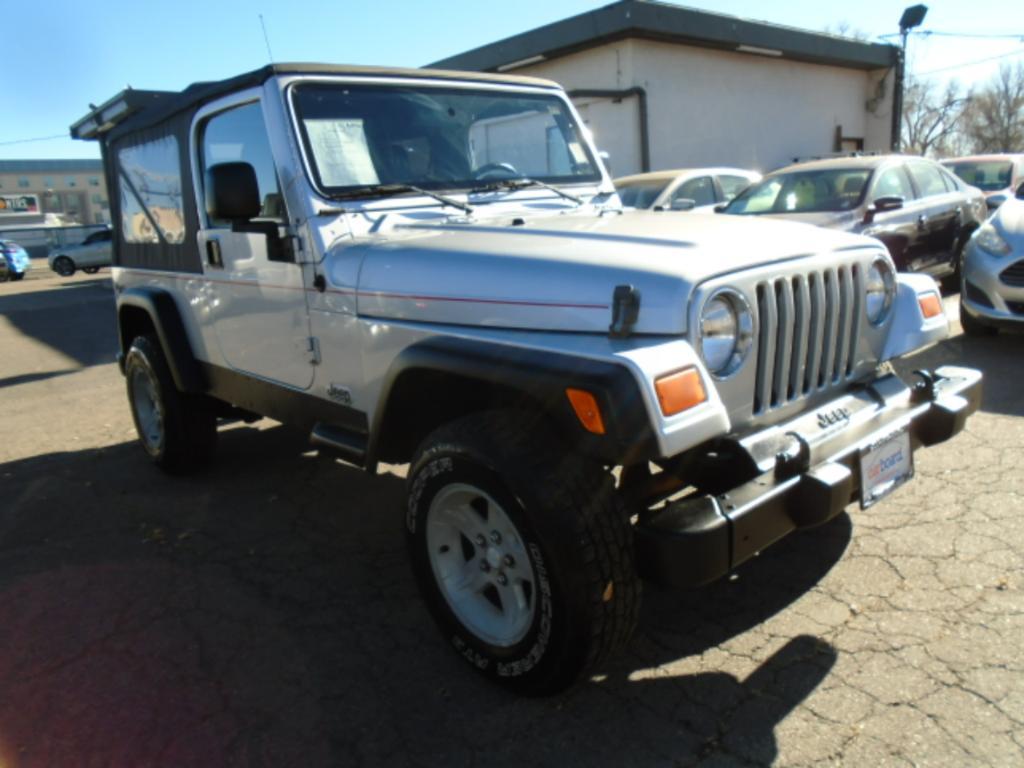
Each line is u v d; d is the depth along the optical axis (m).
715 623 2.80
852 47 18.56
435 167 3.38
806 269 2.46
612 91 14.66
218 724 2.43
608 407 1.97
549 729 2.32
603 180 3.92
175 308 4.19
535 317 2.33
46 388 7.82
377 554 3.57
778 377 2.45
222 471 4.80
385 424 2.74
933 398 2.79
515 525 2.21
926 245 7.91
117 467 5.03
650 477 2.63
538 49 15.55
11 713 2.54
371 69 3.33
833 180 7.86
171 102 3.82
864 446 2.46
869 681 2.41
